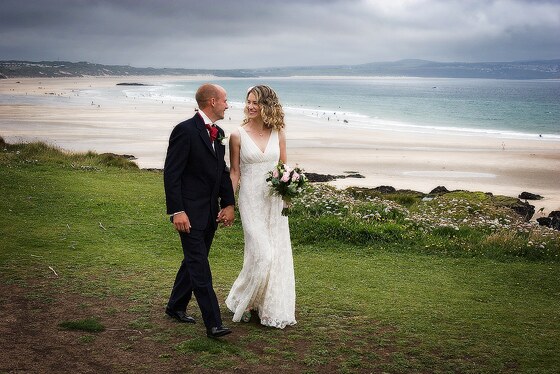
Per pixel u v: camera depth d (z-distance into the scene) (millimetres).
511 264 8531
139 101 108375
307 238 9492
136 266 7184
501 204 17641
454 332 5035
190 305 5566
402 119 77000
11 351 4172
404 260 8492
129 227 9914
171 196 4625
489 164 34906
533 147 43781
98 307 5340
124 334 4645
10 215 10203
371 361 4273
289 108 99875
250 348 4465
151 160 33281
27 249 7832
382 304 5930
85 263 7195
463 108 107688
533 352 4559
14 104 87500
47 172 16031
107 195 12930
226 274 7211
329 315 5445
